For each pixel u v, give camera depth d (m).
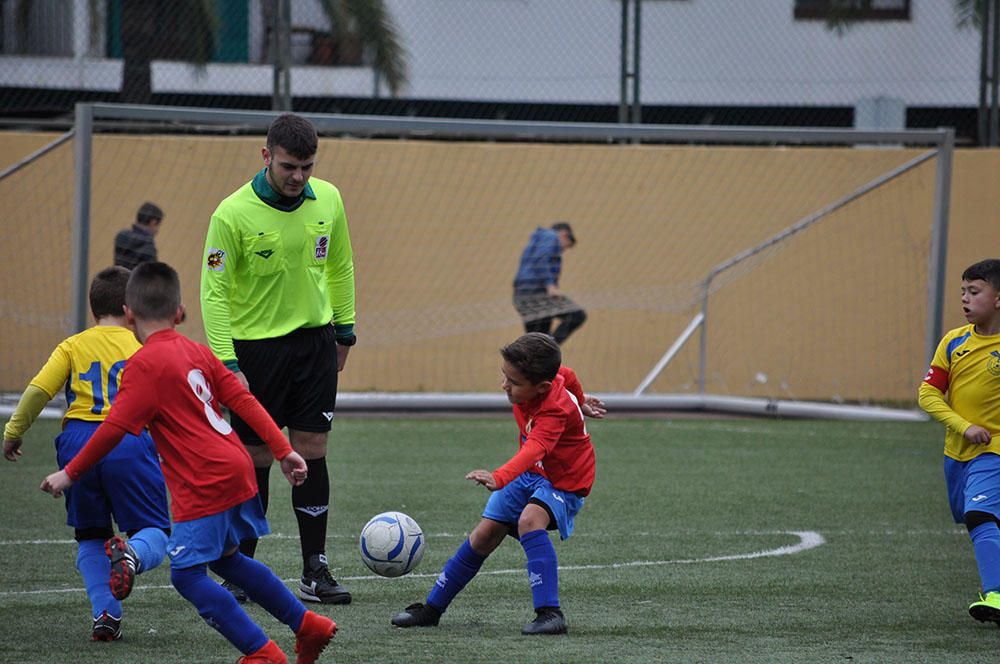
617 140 52.44
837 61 55.34
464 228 50.75
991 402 18.33
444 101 53.34
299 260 19.14
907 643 16.53
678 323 52.12
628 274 51.88
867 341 52.88
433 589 17.22
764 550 23.58
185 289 48.31
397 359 50.28
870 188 47.22
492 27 53.31
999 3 53.41
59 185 47.50
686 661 15.30
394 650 15.67
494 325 50.81
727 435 42.19
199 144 48.44
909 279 52.84
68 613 17.64
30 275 47.31
